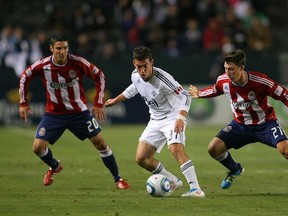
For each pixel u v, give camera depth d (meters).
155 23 84.75
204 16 86.50
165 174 32.56
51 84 34.53
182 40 83.31
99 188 35.19
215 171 42.50
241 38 84.38
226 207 29.00
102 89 34.59
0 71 75.94
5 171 42.34
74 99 34.81
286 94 31.88
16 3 90.50
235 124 33.28
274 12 95.88
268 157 50.59
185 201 30.41
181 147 31.50
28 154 52.06
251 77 31.80
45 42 78.44
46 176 35.59
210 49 83.00
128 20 84.50
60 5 88.81
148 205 29.45
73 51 79.69
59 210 28.45
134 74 32.28
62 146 57.56
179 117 31.00
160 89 31.59
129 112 78.00
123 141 61.66
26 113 35.06
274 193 33.44
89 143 59.94
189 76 80.50
